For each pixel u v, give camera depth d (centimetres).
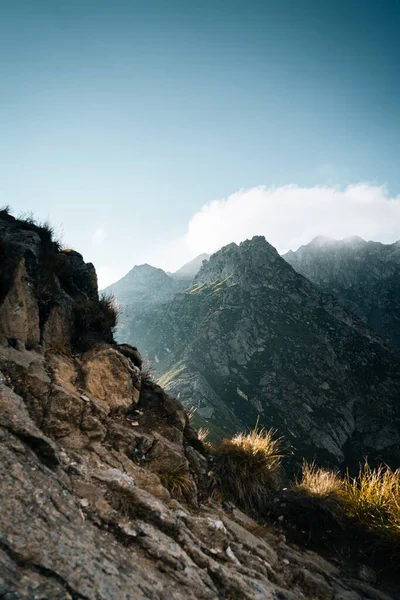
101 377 784
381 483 876
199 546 513
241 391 16488
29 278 818
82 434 614
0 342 670
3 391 545
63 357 803
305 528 776
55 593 303
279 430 14575
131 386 833
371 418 16025
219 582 459
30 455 461
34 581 303
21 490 398
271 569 562
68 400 629
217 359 18362
